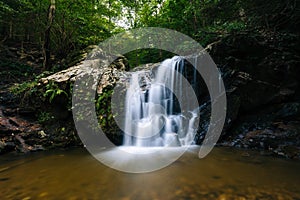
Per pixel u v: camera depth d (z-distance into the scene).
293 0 7.89
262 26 8.77
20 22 11.93
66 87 5.83
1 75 9.10
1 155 4.46
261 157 4.22
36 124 5.73
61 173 3.36
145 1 11.21
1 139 4.86
